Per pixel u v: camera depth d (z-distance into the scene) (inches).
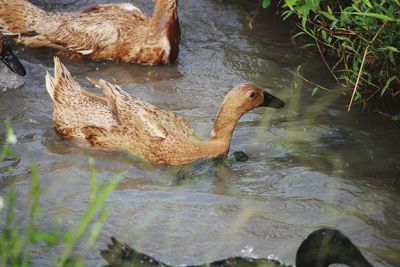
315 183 558.9
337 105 658.8
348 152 597.3
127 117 591.8
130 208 524.1
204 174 569.0
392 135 620.1
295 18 787.4
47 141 600.4
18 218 505.7
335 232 449.7
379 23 612.7
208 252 485.1
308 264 452.1
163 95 676.7
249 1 826.2
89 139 596.7
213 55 741.9
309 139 612.7
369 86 666.8
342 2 713.6
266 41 762.8
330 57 730.8
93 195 375.2
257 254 483.8
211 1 824.9
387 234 507.5
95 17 734.5
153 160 582.2
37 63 717.3
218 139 587.2
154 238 495.8
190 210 525.3
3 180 548.1
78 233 374.6
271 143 606.9
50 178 553.9
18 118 629.6
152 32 718.5
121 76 706.2
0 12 730.8
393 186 557.6
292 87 688.4
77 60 729.0
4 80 678.5
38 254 470.9
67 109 605.6
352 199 541.3
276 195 545.3
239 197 542.3
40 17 737.0
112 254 476.7
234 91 585.0
